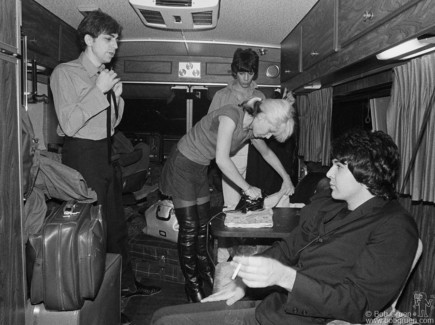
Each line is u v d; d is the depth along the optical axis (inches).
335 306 51.7
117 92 101.4
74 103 92.0
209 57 160.9
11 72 62.8
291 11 111.8
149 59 159.9
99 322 84.1
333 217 63.9
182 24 122.1
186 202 103.7
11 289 63.4
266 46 152.5
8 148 61.9
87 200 85.6
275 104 88.4
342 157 59.4
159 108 166.7
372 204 59.5
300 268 59.9
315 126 134.1
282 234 81.4
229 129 91.0
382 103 96.7
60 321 73.7
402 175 80.3
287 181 107.6
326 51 97.2
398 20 64.9
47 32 110.7
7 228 61.9
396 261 52.8
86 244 73.2
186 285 110.4
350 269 56.7
